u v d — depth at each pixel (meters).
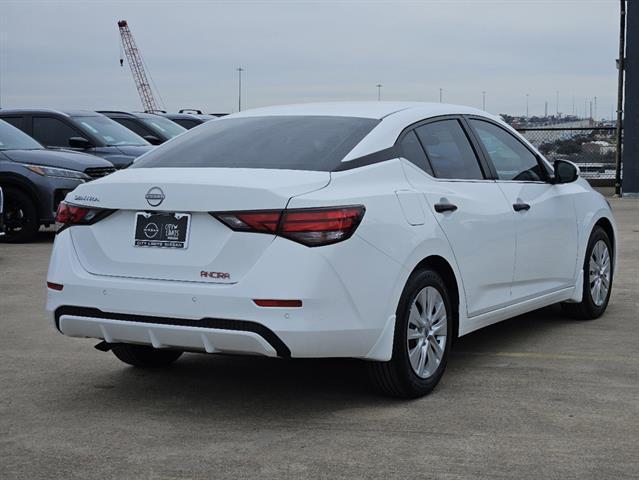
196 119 20.44
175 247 4.78
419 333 5.20
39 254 11.45
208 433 4.67
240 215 4.62
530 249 6.29
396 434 4.61
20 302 8.33
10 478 4.07
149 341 4.84
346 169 4.96
